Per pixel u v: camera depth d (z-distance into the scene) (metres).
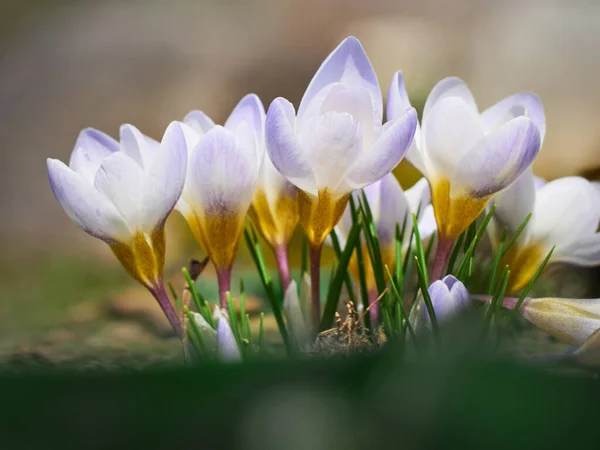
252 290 0.65
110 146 0.40
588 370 0.35
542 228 0.42
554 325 0.39
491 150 0.39
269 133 0.38
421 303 0.39
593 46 1.41
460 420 0.21
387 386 0.21
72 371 0.22
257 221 0.42
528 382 0.21
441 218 0.40
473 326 0.38
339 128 0.38
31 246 1.25
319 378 0.22
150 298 0.64
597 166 0.87
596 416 0.21
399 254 0.42
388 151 0.38
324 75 0.39
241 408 0.21
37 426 0.21
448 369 0.22
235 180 0.40
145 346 0.50
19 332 0.57
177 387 0.22
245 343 0.40
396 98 0.40
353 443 0.21
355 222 0.41
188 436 0.21
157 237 0.40
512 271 0.42
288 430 0.21
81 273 0.98
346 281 0.43
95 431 0.21
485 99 1.39
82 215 0.39
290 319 0.41
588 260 0.42
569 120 1.20
